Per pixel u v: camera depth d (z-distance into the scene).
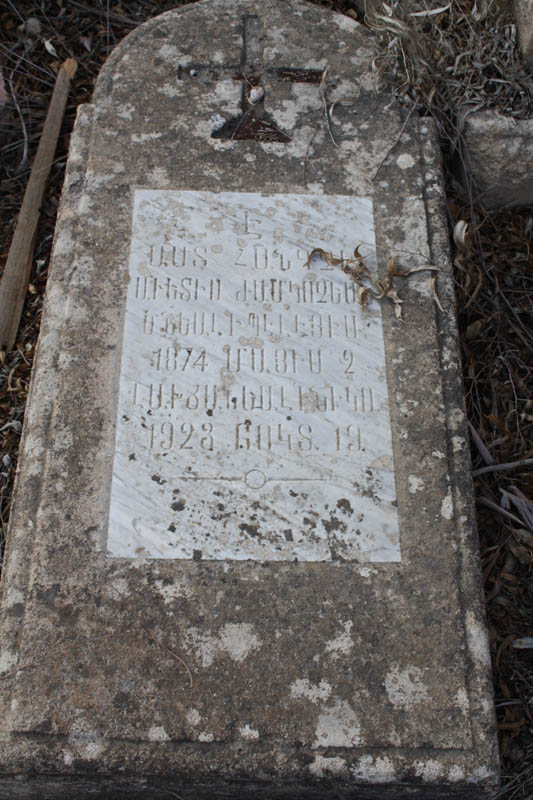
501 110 1.80
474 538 1.38
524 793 1.46
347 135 1.65
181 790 1.27
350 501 1.39
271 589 1.34
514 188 1.89
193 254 1.53
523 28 1.79
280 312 1.50
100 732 1.26
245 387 1.45
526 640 1.57
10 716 1.26
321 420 1.43
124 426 1.41
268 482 1.39
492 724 1.29
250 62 1.73
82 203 1.56
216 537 1.36
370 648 1.31
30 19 2.15
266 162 1.61
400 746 1.27
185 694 1.28
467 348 1.79
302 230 1.56
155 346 1.46
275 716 1.27
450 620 1.33
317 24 1.76
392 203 1.60
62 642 1.30
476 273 1.83
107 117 1.64
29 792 1.30
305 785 1.26
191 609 1.32
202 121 1.65
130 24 2.16
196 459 1.40
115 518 1.36
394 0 1.78
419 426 1.44
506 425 1.71
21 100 2.08
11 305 1.83
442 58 1.80
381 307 1.51
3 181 2.01
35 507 1.37
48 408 1.43
